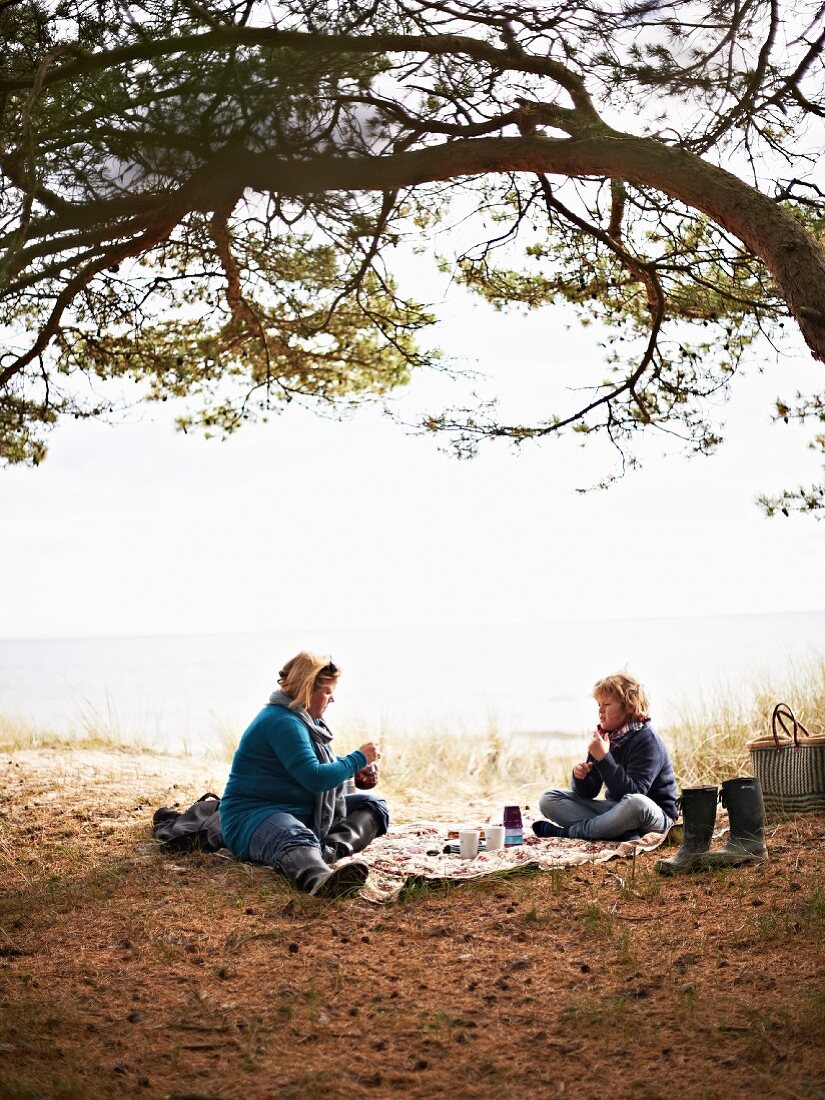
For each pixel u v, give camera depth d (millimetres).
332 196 5848
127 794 7559
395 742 11148
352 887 4941
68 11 4969
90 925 4590
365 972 3957
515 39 5254
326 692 5836
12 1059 3203
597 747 6188
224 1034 3422
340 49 4910
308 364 8547
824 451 6520
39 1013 3570
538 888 5051
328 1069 3150
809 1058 3096
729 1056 3145
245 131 4961
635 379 7152
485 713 12852
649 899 4762
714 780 8742
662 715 10445
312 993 3701
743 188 4812
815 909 4328
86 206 5223
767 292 6969
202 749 11039
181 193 5301
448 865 5582
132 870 5488
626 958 3996
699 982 3730
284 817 5410
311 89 4984
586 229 6750
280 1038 3379
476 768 10633
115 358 7848
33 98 4500
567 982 3803
